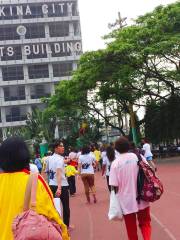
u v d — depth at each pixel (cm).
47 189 437
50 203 433
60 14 9238
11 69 8944
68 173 1988
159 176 2388
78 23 9250
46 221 400
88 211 1453
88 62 4144
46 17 9112
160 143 4922
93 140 5844
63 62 9131
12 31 9050
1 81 8838
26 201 423
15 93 8925
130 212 796
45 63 9050
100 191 2059
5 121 8819
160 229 1023
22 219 398
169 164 3444
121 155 812
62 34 9231
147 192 791
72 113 5881
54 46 9131
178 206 1330
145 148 2302
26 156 445
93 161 1645
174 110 4475
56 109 5216
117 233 1035
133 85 4362
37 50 9050
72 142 6153
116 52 3834
